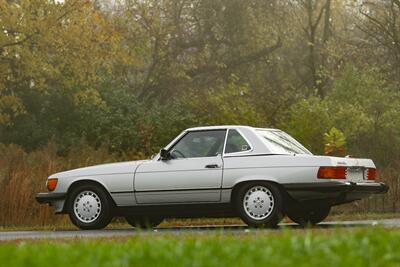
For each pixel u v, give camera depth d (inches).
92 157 1663.4
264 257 465.1
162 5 3122.5
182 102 2111.2
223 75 3248.0
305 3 3385.8
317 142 1792.6
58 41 2586.1
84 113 2421.3
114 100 2354.8
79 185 1127.6
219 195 1069.1
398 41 2881.4
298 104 1862.7
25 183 1446.9
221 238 661.3
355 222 1226.0
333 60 3282.5
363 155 2068.2
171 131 1979.6
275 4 3250.5
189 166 1083.3
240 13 3208.7
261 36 3265.3
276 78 3376.0
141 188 1096.8
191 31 3208.7
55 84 2603.3
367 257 465.4
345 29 3499.0
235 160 1067.9
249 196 1059.3
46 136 2514.8
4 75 2610.7
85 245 570.3
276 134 1105.4
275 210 1047.0
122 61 2714.1
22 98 2591.0
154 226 1205.7
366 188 1073.5
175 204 1088.8
